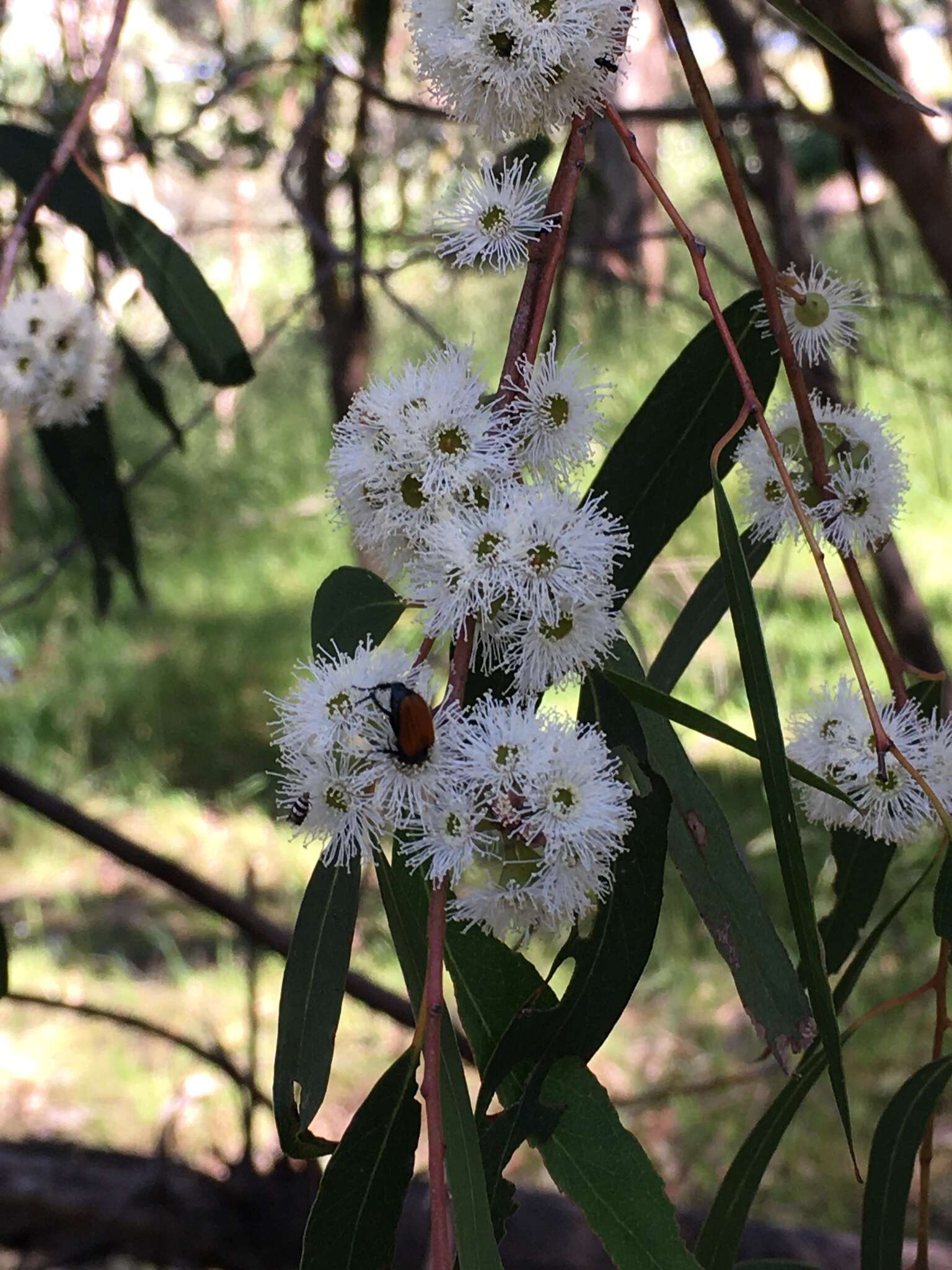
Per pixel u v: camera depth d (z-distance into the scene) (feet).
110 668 5.83
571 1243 1.83
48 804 1.87
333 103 2.79
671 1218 0.78
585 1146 0.81
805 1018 0.81
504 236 0.78
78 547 2.05
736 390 1.05
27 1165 1.92
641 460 1.05
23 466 6.45
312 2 2.64
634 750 0.84
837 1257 1.91
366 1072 3.39
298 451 7.56
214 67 2.89
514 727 0.69
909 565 5.33
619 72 0.78
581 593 0.69
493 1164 0.83
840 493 0.83
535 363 0.76
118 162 2.16
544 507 0.70
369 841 0.69
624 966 0.84
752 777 4.23
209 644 6.03
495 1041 0.88
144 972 3.85
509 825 0.69
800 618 4.90
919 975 3.46
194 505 7.28
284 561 6.90
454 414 0.72
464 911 0.71
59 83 2.29
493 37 0.76
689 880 0.86
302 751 0.70
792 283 0.87
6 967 1.43
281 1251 1.90
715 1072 3.28
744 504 0.89
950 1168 2.97
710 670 4.46
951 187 1.81
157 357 2.33
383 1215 0.82
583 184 2.64
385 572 0.77
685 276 5.41
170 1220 1.90
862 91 1.77
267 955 3.83
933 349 4.27
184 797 4.84
